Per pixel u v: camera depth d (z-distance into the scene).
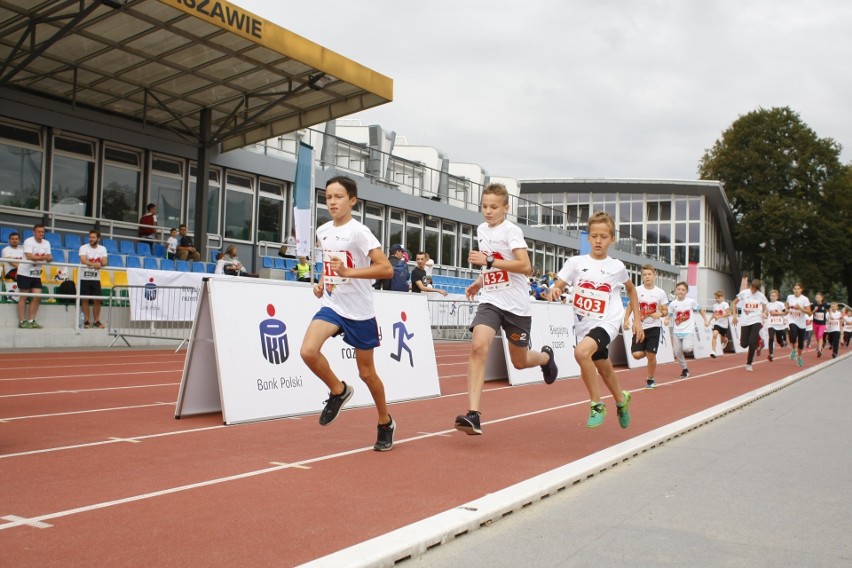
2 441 5.79
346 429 6.84
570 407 9.02
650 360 11.89
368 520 3.94
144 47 15.50
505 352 11.83
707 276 56.09
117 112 19.25
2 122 17.47
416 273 13.66
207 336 7.29
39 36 14.88
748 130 58.84
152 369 11.55
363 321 5.60
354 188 5.70
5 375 10.16
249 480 4.77
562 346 13.16
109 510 4.00
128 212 19.98
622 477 5.37
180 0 13.14
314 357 5.36
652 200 56.53
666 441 6.88
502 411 8.49
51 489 4.39
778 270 57.62
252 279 7.43
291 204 24.06
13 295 14.05
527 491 4.55
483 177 36.47
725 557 3.66
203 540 3.53
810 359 22.00
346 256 5.60
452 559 3.50
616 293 6.68
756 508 4.60
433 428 7.07
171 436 6.22
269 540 3.55
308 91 17.53
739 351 25.89
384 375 8.93
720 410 8.80
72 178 18.86
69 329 14.80
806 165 56.62
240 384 7.05
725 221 57.69
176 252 18.83
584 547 3.74
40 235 14.52
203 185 19.44
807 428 7.96
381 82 17.22
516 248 6.12
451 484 4.80
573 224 57.50
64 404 7.79
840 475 5.61
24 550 3.32
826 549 3.82
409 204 27.67
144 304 14.97
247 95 18.14
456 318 20.97
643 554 3.67
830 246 56.47
